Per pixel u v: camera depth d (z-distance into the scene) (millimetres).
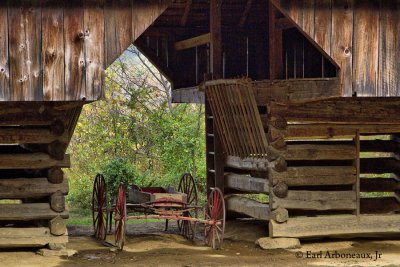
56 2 13648
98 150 26438
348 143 16438
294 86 15414
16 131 14406
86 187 24172
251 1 19141
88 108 27234
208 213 16062
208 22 20859
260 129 16047
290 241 15531
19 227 14859
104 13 13797
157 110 27172
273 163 15648
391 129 16250
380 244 15906
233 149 17438
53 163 14602
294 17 14391
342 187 16594
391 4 14797
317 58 18141
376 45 14750
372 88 14734
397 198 16859
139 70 28828
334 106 15836
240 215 18453
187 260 14352
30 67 13570
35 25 13586
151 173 25375
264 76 20406
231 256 14773
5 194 14453
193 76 21078
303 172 15773
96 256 14727
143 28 13922
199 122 26391
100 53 13789
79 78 13719
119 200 15711
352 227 15914
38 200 15141
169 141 25922
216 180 18078
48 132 14562
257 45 20422
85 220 20453
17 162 14477
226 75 20250
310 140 16703
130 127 26953
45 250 14570
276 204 15609
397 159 16875
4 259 14133
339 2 14578
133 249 15531
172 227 18922
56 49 13648
